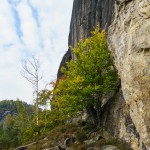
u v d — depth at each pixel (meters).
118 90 24.33
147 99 17.03
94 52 26.09
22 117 33.97
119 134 21.91
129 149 20.12
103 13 32.44
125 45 20.62
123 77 19.70
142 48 17.95
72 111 26.17
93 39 27.28
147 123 16.78
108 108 24.50
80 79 25.09
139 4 19.11
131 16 19.73
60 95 28.59
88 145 22.64
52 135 27.25
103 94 25.66
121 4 21.81
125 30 20.86
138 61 18.00
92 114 26.17
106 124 24.19
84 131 25.17
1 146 51.50
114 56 24.92
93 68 25.83
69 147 23.48
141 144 18.70
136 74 17.94
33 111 33.94
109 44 26.30
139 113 17.39
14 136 53.28
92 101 25.42
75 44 39.97
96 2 34.97
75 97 25.03
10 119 52.00
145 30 17.98
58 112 31.98
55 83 34.06
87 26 35.72
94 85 25.86
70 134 25.78
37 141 27.22
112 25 25.81
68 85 25.81
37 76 32.47
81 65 26.28
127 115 21.20
